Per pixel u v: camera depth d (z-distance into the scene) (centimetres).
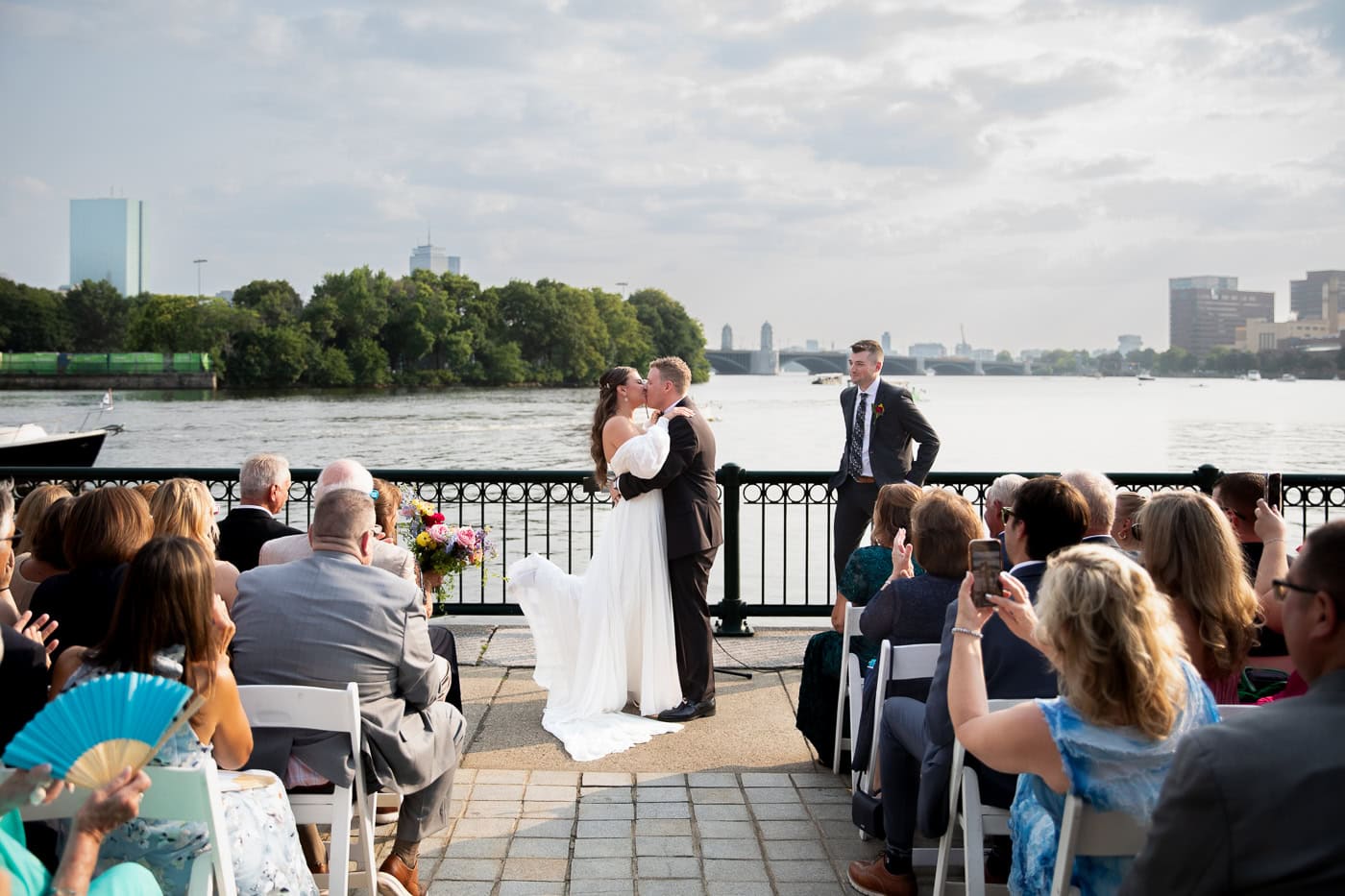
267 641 379
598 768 547
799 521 1691
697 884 422
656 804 500
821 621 984
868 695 454
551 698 636
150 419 6066
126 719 246
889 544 502
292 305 12581
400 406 7806
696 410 642
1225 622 352
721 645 777
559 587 632
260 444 4434
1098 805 268
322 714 356
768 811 491
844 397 827
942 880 377
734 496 803
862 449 806
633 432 648
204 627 304
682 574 625
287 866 327
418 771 389
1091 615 262
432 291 13225
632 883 423
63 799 274
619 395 650
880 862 415
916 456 810
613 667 625
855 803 447
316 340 11919
